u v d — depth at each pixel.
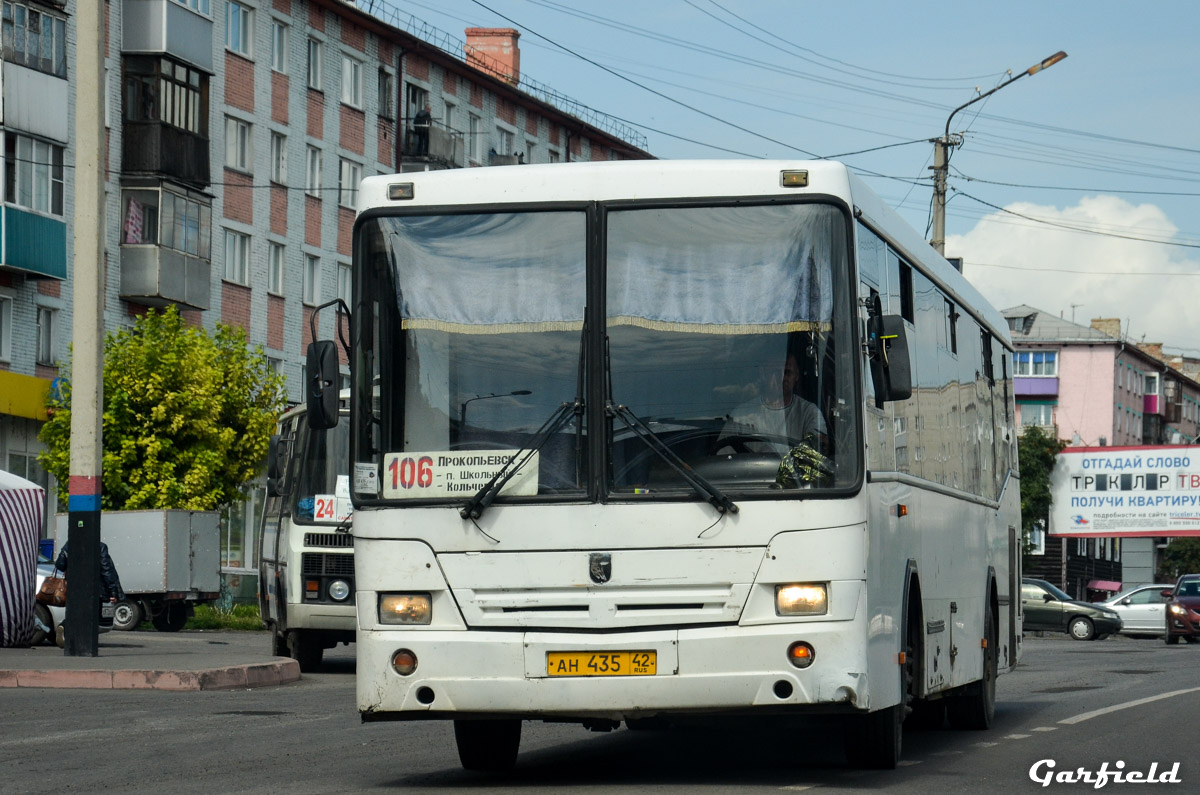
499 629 10.59
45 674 21.33
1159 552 122.62
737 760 13.30
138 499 44.81
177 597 39.41
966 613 15.78
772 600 10.45
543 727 16.66
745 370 10.72
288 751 14.10
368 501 10.82
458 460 10.75
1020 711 19.73
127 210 52.94
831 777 11.97
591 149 88.69
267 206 62.34
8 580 28.53
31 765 12.99
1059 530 86.75
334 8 66.44
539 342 10.85
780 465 10.58
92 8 23.61
